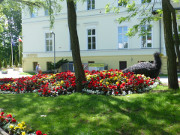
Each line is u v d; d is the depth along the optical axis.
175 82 6.77
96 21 22.75
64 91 7.43
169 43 6.68
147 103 5.19
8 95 7.94
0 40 50.50
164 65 19.30
